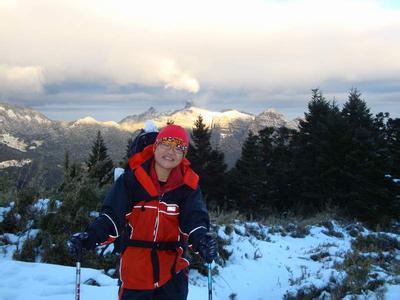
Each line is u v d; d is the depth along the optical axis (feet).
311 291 26.17
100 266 24.17
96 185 32.01
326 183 85.05
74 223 26.48
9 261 21.27
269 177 108.68
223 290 27.94
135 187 11.51
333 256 38.06
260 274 32.30
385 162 80.33
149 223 11.47
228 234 39.04
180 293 11.79
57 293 18.08
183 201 11.71
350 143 81.97
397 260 35.65
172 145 11.43
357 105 112.98
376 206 73.26
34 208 27.53
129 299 11.38
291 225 52.16
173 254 11.76
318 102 110.11
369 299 23.63
